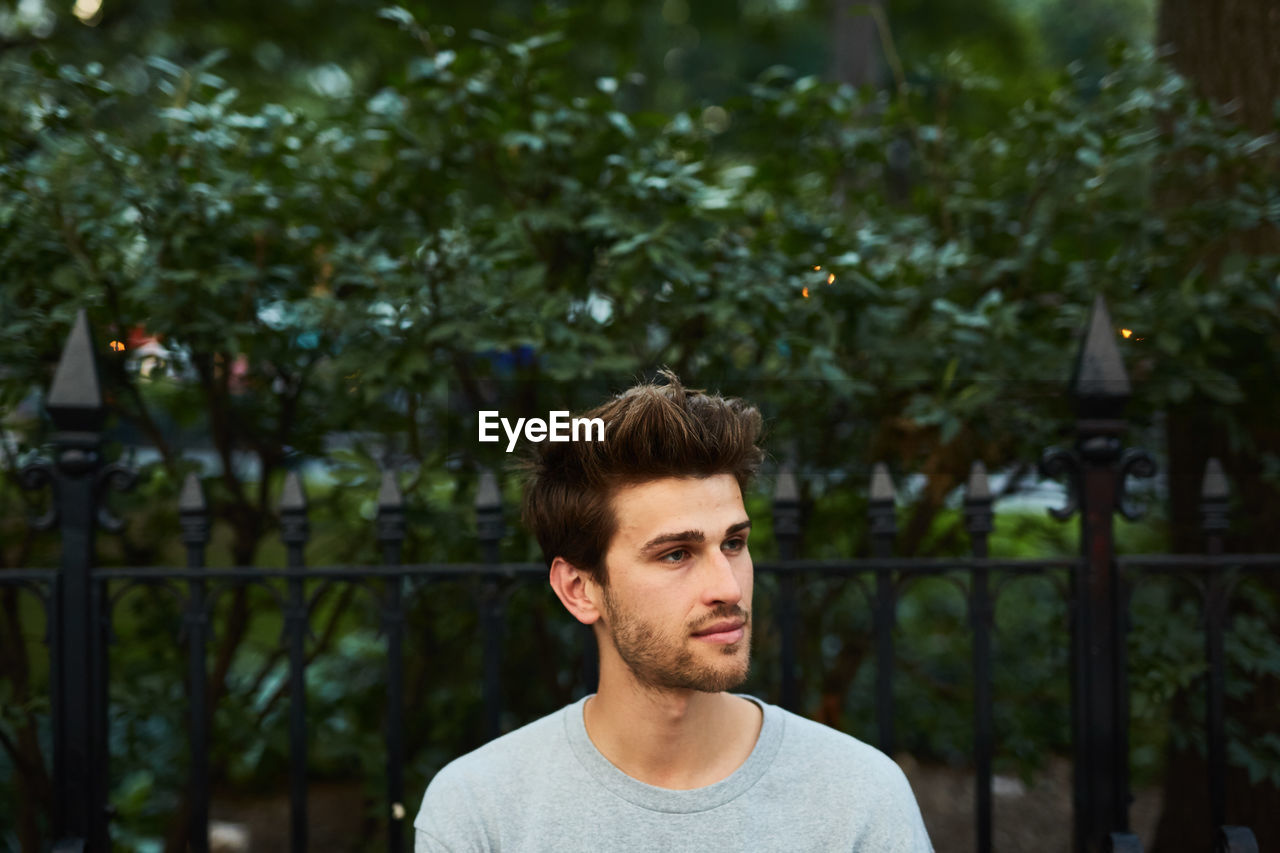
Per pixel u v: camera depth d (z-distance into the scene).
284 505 2.01
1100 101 2.70
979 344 2.56
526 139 2.36
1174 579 2.81
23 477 1.95
